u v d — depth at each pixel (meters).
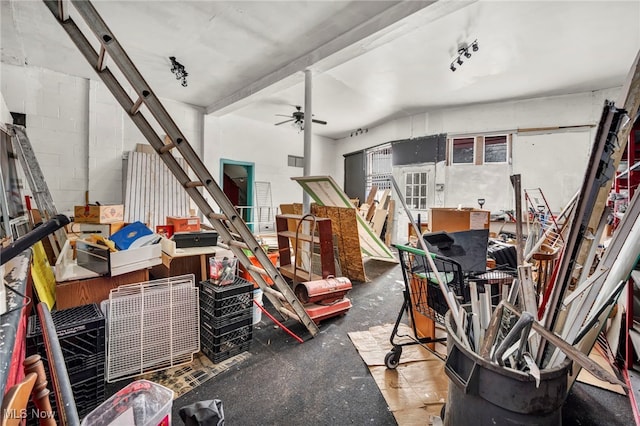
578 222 1.08
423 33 3.56
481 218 3.32
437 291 2.06
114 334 1.92
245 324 2.35
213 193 2.12
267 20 3.37
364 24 3.38
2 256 0.63
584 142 5.25
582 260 1.33
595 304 1.42
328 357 2.28
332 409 1.71
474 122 6.24
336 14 3.24
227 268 2.36
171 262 2.79
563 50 3.91
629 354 1.94
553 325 1.22
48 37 3.72
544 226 3.16
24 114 4.54
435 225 3.66
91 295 2.23
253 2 3.05
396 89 5.43
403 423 1.60
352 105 6.41
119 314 1.95
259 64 4.51
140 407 1.27
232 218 2.20
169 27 3.51
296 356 2.29
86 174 5.12
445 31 3.51
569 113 5.38
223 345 2.22
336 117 7.36
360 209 7.33
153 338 2.07
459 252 2.22
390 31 3.25
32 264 1.82
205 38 3.76
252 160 7.75
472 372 1.13
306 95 4.31
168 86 5.44
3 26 3.47
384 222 7.11
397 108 6.59
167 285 2.23
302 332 2.71
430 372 2.07
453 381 1.22
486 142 6.13
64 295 2.13
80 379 1.66
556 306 1.20
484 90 5.38
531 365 1.06
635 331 1.92
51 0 1.51
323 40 3.80
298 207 6.56
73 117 4.96
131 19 3.34
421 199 6.95
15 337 0.91
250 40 3.80
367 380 1.99
